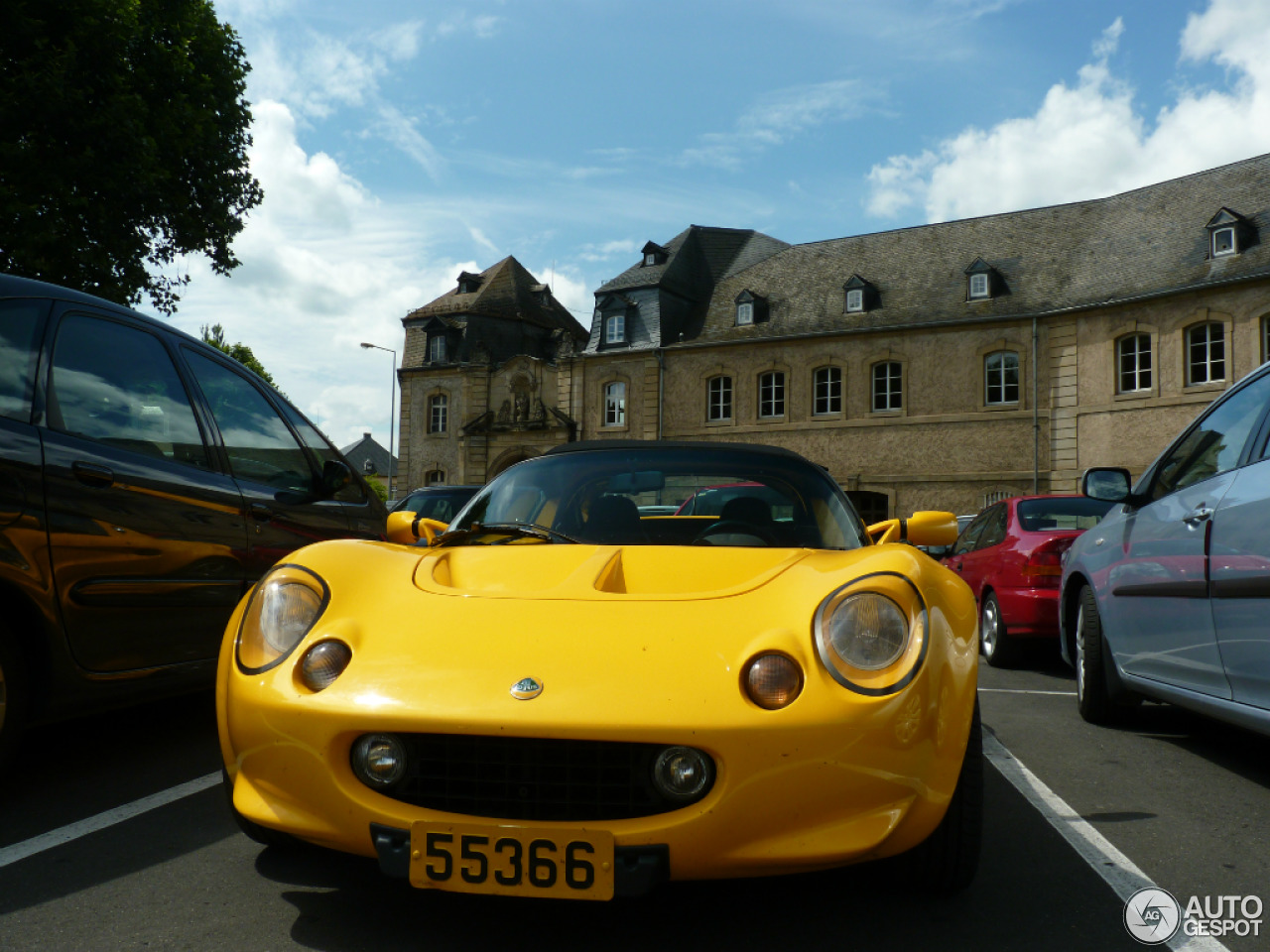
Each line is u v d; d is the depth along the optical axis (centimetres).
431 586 267
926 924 249
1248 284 2892
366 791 226
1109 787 393
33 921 243
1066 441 3269
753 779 214
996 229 3703
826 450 3675
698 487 347
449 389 4712
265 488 465
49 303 370
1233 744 480
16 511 329
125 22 1548
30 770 388
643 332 4119
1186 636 416
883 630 231
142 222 1622
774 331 3828
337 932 239
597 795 221
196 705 518
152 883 270
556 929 243
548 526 336
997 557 793
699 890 270
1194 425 461
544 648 233
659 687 221
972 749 256
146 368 411
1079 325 3253
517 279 5106
